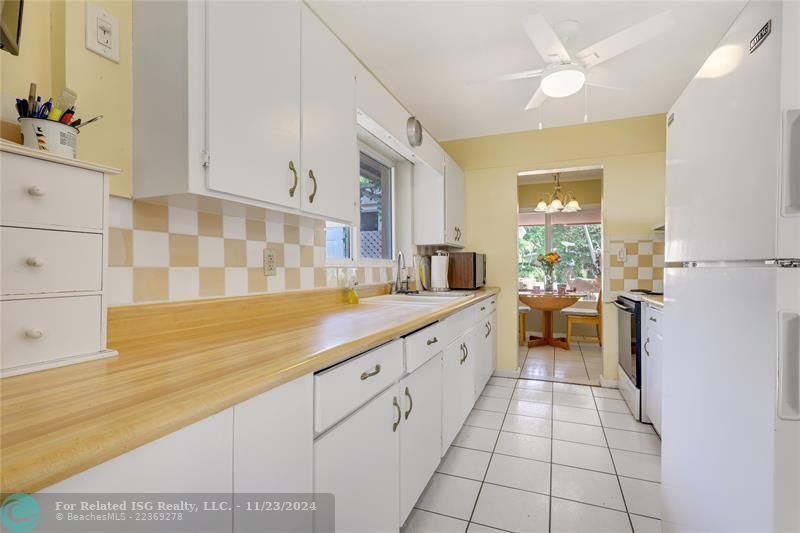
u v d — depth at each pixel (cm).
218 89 105
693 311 110
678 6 186
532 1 183
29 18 91
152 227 116
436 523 159
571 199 513
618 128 342
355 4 184
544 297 474
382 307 205
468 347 253
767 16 76
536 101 251
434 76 255
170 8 102
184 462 59
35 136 80
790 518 74
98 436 48
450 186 343
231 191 108
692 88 114
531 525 157
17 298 72
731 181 90
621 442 231
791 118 72
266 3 123
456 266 344
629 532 153
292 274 180
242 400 69
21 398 60
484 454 217
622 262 340
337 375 101
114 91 105
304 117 140
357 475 113
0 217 69
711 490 99
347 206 170
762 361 77
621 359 321
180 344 103
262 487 75
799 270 72
